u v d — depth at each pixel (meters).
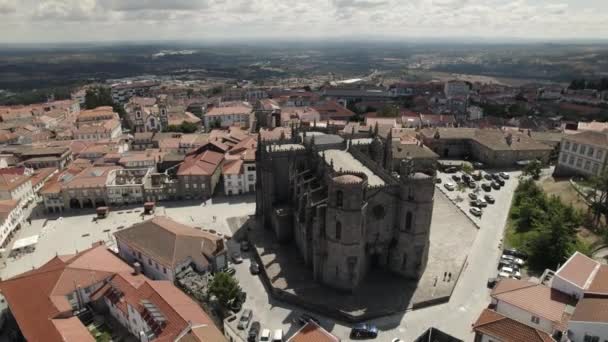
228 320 84.75
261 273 100.88
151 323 74.38
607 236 98.19
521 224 116.25
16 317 80.25
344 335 79.00
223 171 154.00
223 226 128.25
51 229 130.38
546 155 169.62
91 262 95.00
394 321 81.81
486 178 155.88
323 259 90.00
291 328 81.88
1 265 110.19
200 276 94.94
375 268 97.38
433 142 185.62
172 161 174.25
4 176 143.62
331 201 84.06
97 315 88.62
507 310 74.06
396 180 89.44
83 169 162.38
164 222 111.38
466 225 118.38
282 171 117.81
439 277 93.75
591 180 120.38
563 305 70.94
